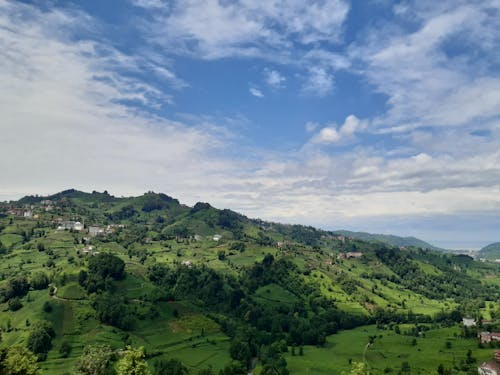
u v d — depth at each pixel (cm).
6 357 9325
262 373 18375
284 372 18825
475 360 19488
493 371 17500
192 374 18162
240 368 19275
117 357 16462
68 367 17288
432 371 18812
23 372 9262
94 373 12694
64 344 18812
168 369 16638
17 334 19875
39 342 18538
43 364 17525
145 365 9938
